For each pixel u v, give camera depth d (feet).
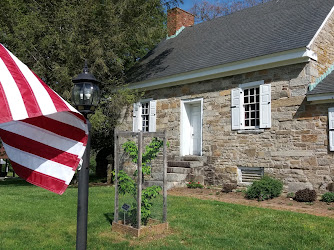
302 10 37.06
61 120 9.78
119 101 41.83
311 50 30.04
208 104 37.76
